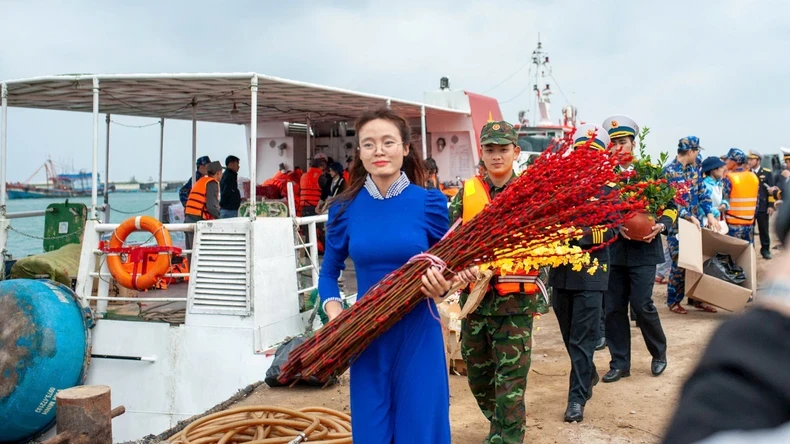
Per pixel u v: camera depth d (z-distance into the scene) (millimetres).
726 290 7887
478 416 5363
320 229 11781
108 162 10984
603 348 7344
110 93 8547
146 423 6902
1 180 8406
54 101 9219
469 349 4539
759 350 988
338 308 3365
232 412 4996
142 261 7059
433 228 3254
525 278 4203
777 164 14859
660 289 10656
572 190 2908
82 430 4289
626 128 5684
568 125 15508
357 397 3182
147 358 6918
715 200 10375
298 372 3287
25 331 6730
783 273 1063
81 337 6996
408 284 2992
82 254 7320
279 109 11211
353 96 9102
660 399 5477
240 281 6773
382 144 3201
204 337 6812
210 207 9477
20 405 6715
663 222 5832
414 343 3148
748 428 943
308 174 12156
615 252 5891
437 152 12891
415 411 3105
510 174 4422
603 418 5105
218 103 10125
